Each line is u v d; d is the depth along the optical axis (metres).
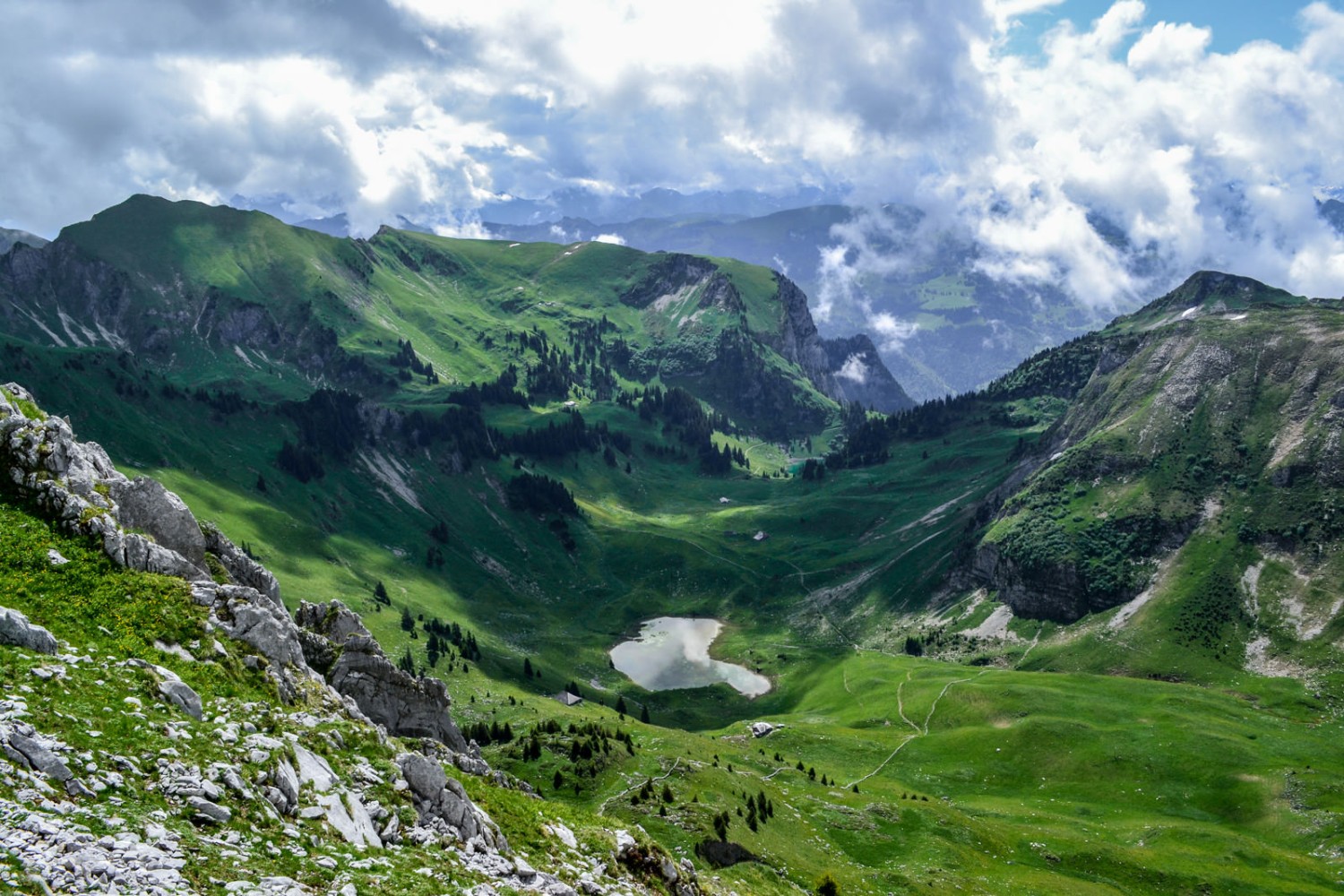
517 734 175.00
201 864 33.12
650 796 132.12
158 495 64.69
